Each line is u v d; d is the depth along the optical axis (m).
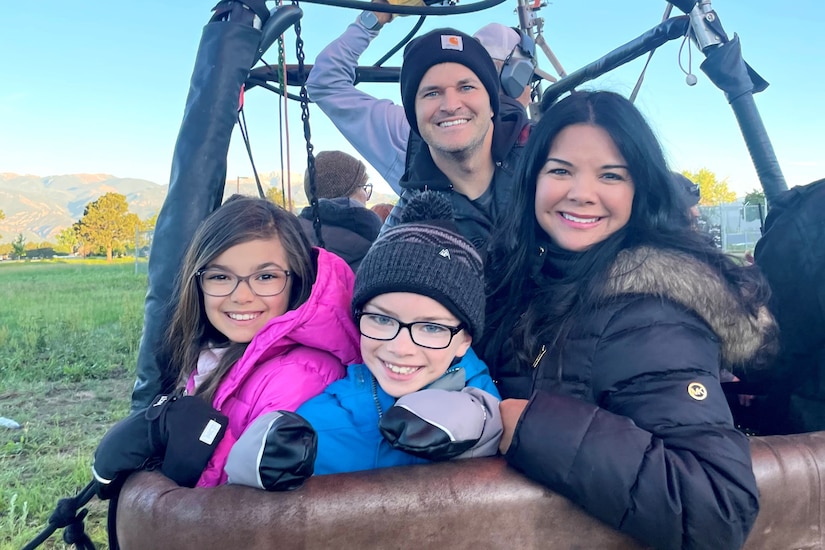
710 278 1.33
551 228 1.55
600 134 1.46
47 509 3.93
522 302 1.64
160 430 1.27
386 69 3.36
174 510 1.05
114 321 11.29
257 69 2.91
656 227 1.47
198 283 1.61
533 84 3.25
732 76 2.21
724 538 1.09
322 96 3.08
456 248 1.43
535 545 1.12
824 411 1.56
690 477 1.09
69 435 5.33
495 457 1.18
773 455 1.21
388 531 1.05
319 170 3.64
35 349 8.70
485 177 2.20
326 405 1.42
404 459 1.35
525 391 1.53
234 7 1.82
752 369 1.67
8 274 25.28
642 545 1.15
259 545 1.02
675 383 1.22
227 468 1.09
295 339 1.53
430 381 1.39
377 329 1.39
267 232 1.60
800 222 1.56
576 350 1.36
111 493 1.31
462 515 1.08
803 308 1.55
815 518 1.22
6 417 5.82
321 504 1.04
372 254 1.42
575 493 1.10
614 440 1.11
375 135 2.99
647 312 1.30
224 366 1.56
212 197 1.73
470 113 2.07
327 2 2.08
